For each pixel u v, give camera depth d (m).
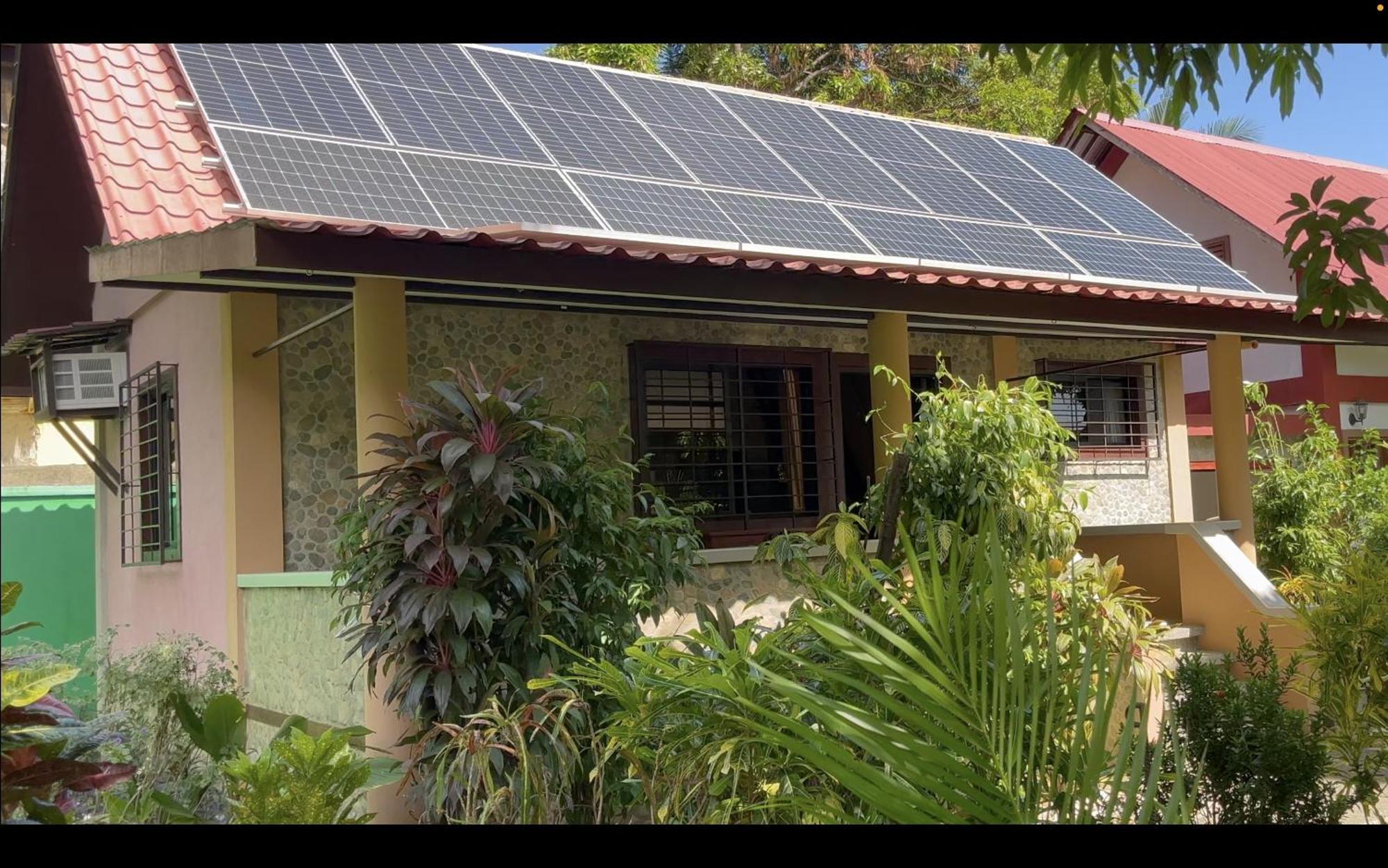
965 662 3.55
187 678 7.48
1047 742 3.18
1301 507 12.68
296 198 7.59
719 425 10.13
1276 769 4.85
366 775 4.32
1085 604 5.98
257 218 5.73
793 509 10.48
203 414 8.71
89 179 9.45
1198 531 10.19
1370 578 5.85
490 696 4.93
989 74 27.83
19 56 8.95
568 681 4.34
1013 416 7.02
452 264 6.17
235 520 7.95
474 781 4.38
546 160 9.21
